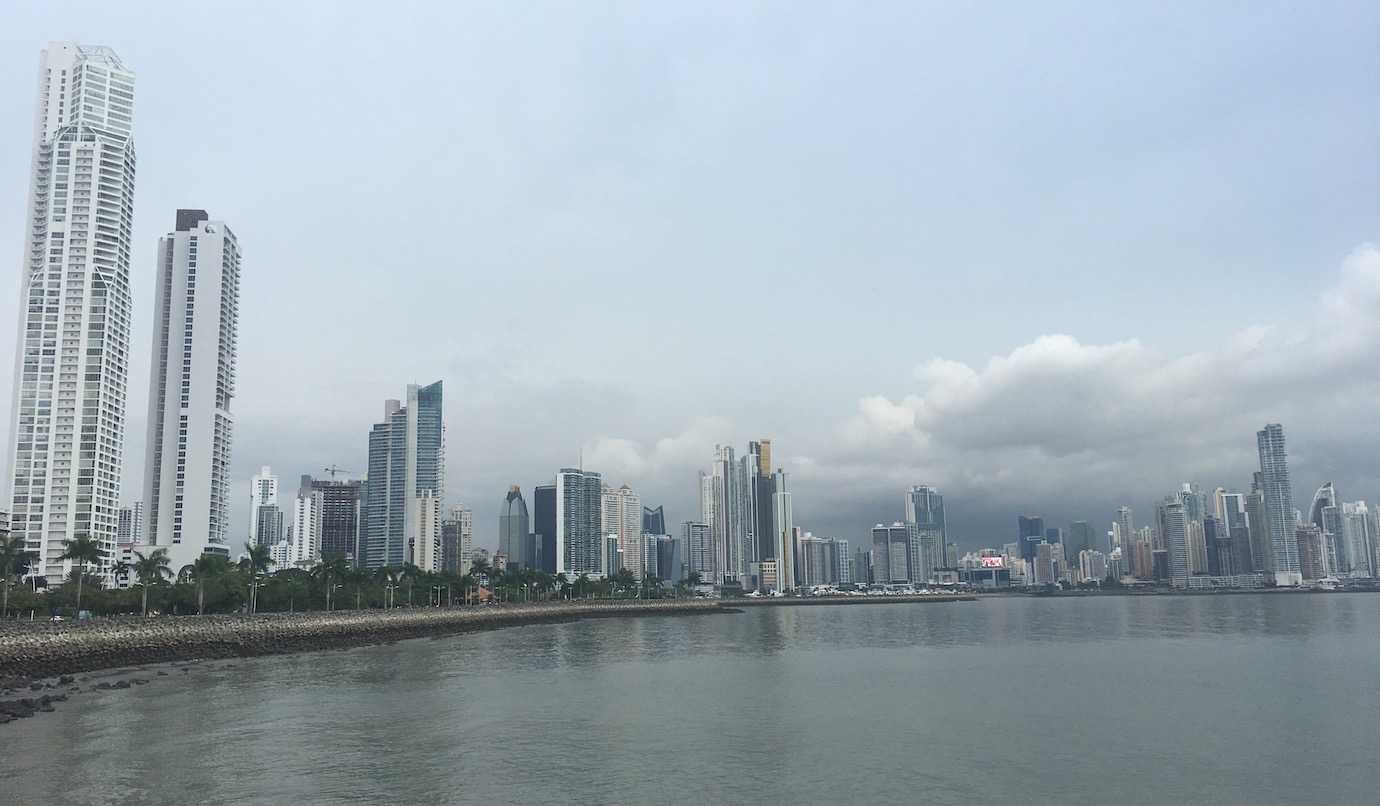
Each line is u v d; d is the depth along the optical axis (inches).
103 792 2068.2
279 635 6112.2
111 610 6845.5
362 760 2407.7
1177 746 2610.7
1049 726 2940.5
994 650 5999.0
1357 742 2647.6
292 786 2137.1
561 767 2343.8
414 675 4453.7
